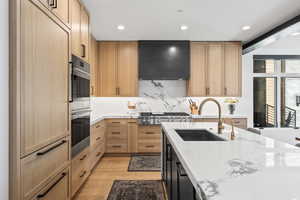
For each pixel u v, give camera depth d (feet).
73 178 8.71
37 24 5.78
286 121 20.18
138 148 16.72
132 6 10.91
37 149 5.79
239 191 2.78
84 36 10.49
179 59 17.19
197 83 17.37
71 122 8.39
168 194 8.36
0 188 4.56
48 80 6.45
